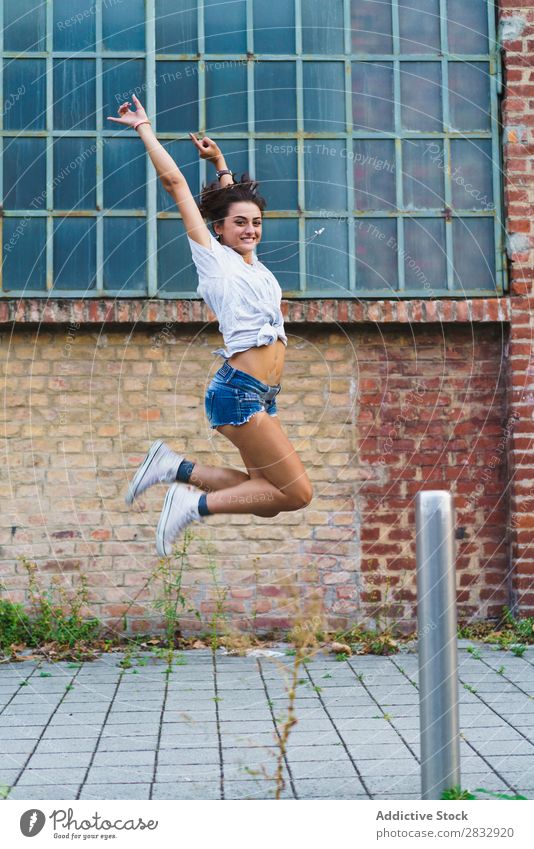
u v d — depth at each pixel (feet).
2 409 19.40
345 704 15.01
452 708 9.62
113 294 19.40
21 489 19.38
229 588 19.54
